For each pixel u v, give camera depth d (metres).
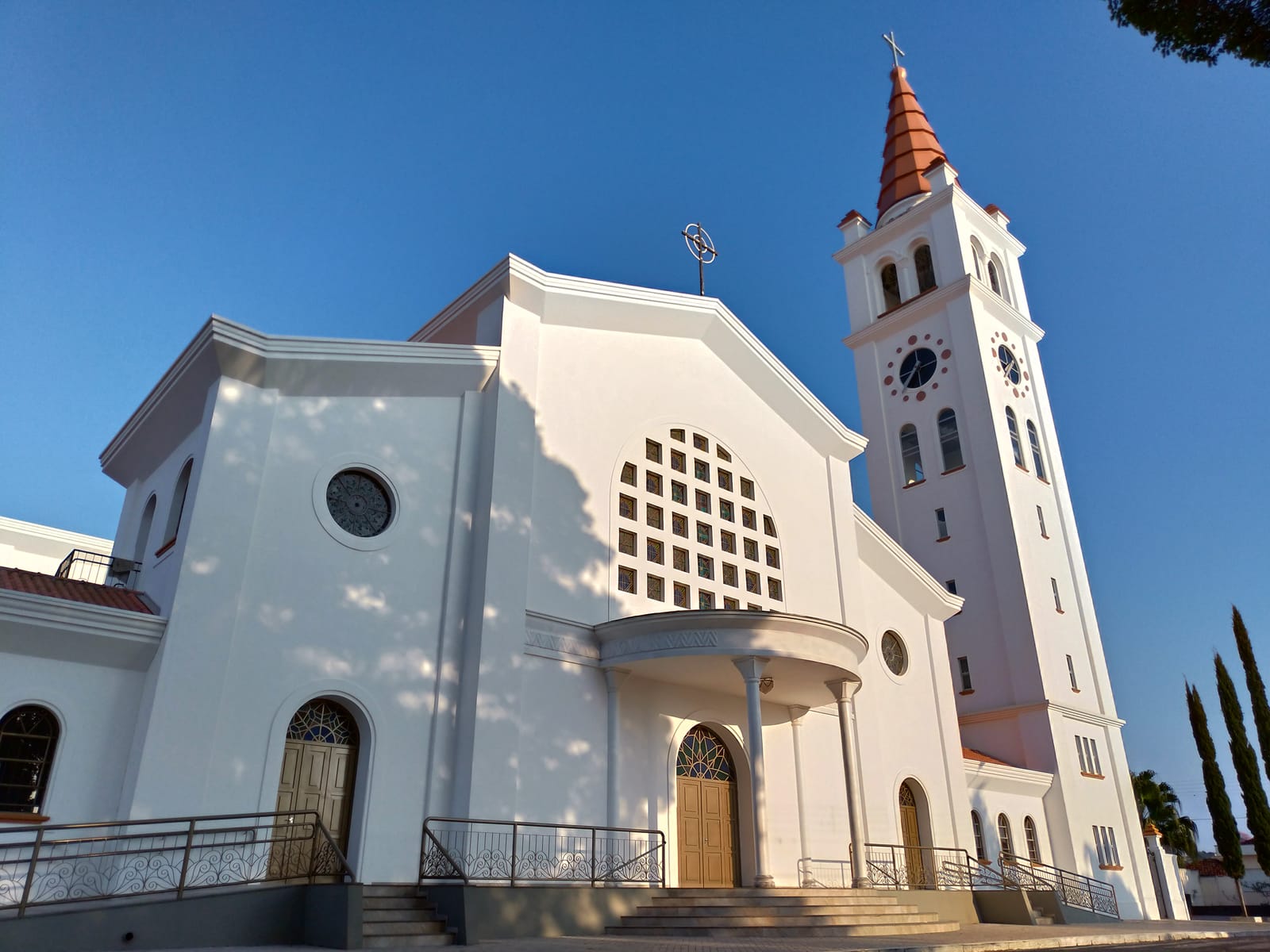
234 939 11.81
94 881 12.37
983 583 33.09
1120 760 32.94
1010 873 26.95
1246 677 39.91
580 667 17.88
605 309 21.06
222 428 15.00
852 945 12.50
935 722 26.12
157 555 15.88
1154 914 30.92
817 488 25.50
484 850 15.03
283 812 12.76
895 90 44.44
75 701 13.14
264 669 14.41
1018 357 37.97
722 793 20.00
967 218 38.94
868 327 39.25
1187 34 9.29
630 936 14.23
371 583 16.00
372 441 16.89
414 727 15.66
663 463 21.48
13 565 27.17
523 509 17.73
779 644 17.58
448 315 20.64
